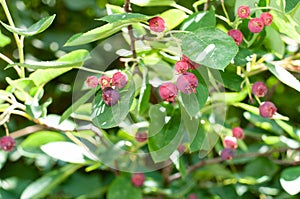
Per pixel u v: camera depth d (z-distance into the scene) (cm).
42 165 89
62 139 75
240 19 60
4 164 92
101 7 89
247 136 88
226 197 84
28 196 77
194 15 57
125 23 53
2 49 85
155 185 81
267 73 83
